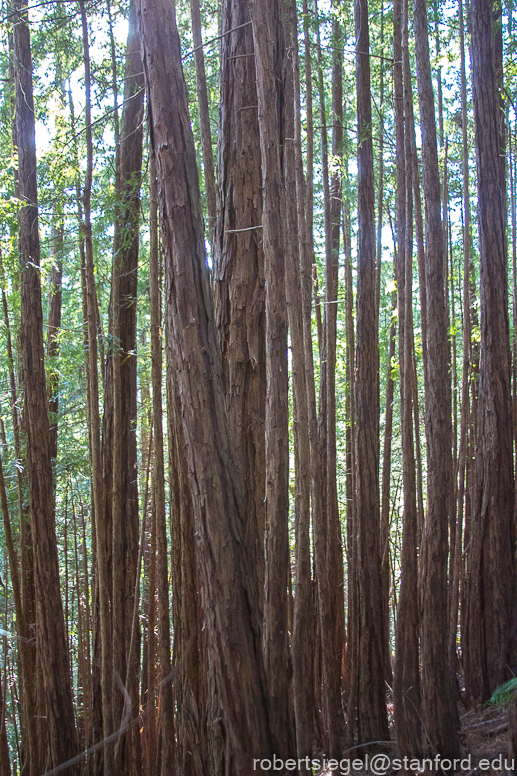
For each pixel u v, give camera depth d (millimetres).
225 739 2814
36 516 5660
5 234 6164
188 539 4102
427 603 3965
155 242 4016
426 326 4113
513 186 6488
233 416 3916
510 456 5730
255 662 2637
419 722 3980
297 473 3266
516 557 5672
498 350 5777
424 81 4137
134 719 4949
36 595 5637
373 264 5746
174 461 4141
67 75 7438
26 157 5852
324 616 3973
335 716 4055
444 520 3951
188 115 2701
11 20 5727
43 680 5578
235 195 4055
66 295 11680
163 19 2637
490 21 5738
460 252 8500
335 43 5898
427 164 4109
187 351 2611
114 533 4934
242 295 3990
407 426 4121
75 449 9641
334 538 5699
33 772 5613
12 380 6984
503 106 6500
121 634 5000
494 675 5434
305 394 3250
